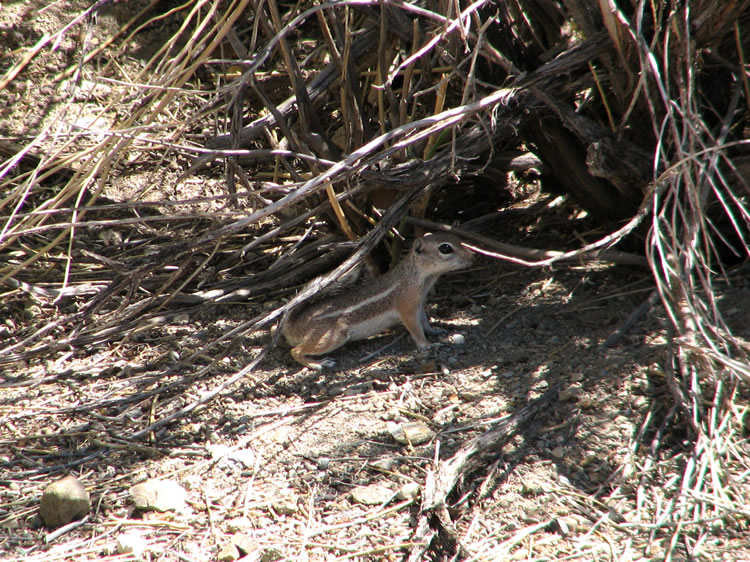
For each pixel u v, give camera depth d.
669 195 4.80
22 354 5.48
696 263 4.71
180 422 5.24
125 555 4.15
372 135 6.42
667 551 3.90
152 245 7.05
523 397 5.16
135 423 5.24
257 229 7.28
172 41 5.38
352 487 4.60
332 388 5.55
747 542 3.95
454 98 6.23
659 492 4.32
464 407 5.17
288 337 5.95
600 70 5.65
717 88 5.95
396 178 5.46
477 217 7.41
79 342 5.62
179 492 4.58
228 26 5.11
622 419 4.81
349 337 5.91
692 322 4.81
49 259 6.83
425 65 5.88
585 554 3.99
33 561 4.11
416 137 5.03
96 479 4.74
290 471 4.76
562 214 7.23
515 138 6.91
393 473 4.68
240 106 5.68
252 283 6.63
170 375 5.72
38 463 4.90
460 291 6.62
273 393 5.53
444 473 4.44
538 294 6.32
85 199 7.46
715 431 4.40
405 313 5.90
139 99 5.88
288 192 6.17
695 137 4.80
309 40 8.23
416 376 5.58
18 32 8.27
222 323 6.29
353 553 4.11
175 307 6.44
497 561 3.98
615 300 6.01
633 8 5.27
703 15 4.99
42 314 6.42
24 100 8.01
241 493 4.61
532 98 5.58
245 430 5.14
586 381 5.13
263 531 4.30
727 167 5.60
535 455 4.68
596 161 5.39
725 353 4.99
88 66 8.30
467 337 5.98
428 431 4.97
